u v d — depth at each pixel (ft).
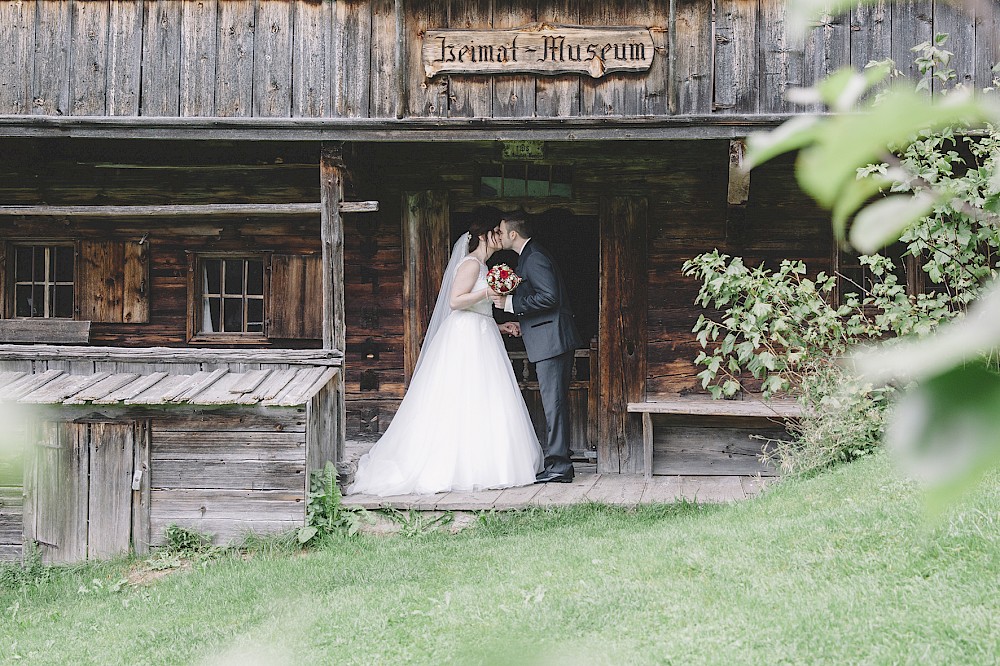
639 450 27.78
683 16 23.34
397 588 17.48
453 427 24.57
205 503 22.38
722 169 27.61
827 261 27.63
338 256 24.34
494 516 22.47
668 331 28.07
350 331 29.58
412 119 23.77
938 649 11.55
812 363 22.86
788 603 13.74
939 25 22.53
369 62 24.09
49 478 22.65
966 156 25.91
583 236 40.81
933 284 26.86
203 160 29.68
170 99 24.29
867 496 18.69
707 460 26.53
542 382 25.61
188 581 19.84
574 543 19.47
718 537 17.97
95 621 17.75
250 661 3.59
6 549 22.75
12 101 24.50
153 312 30.19
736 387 22.25
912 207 1.40
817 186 1.21
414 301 28.60
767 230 27.78
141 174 29.84
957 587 13.33
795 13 1.45
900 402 1.13
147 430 22.43
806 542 16.49
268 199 29.76
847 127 1.20
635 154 27.94
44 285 30.68
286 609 16.87
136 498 22.47
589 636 13.38
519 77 23.77
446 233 28.50
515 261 39.47
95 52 24.45
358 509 22.76
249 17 24.22
